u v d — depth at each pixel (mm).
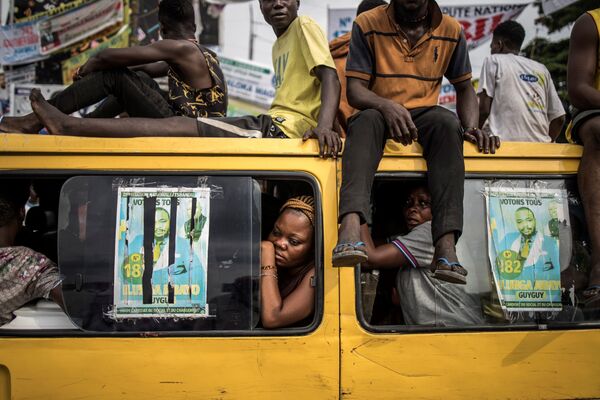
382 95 2893
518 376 2395
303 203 2562
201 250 2373
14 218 2641
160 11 3328
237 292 2365
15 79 6289
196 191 2412
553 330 2449
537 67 4477
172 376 2281
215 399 2277
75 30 6348
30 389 2260
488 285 2514
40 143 2422
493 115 4449
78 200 2391
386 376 2340
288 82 3182
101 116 3439
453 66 3014
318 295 2383
